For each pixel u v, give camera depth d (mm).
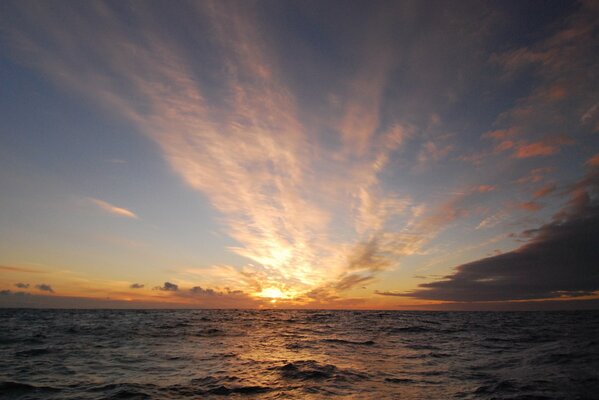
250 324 44688
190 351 20234
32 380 12836
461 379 12641
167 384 12234
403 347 21984
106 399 10438
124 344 23391
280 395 10867
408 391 11164
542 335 26859
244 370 14578
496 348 20719
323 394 10953
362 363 16172
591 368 12953
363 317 68500
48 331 32781
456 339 26312
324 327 40344
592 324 37969
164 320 52094
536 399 9570
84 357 18078
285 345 23203
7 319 54938
